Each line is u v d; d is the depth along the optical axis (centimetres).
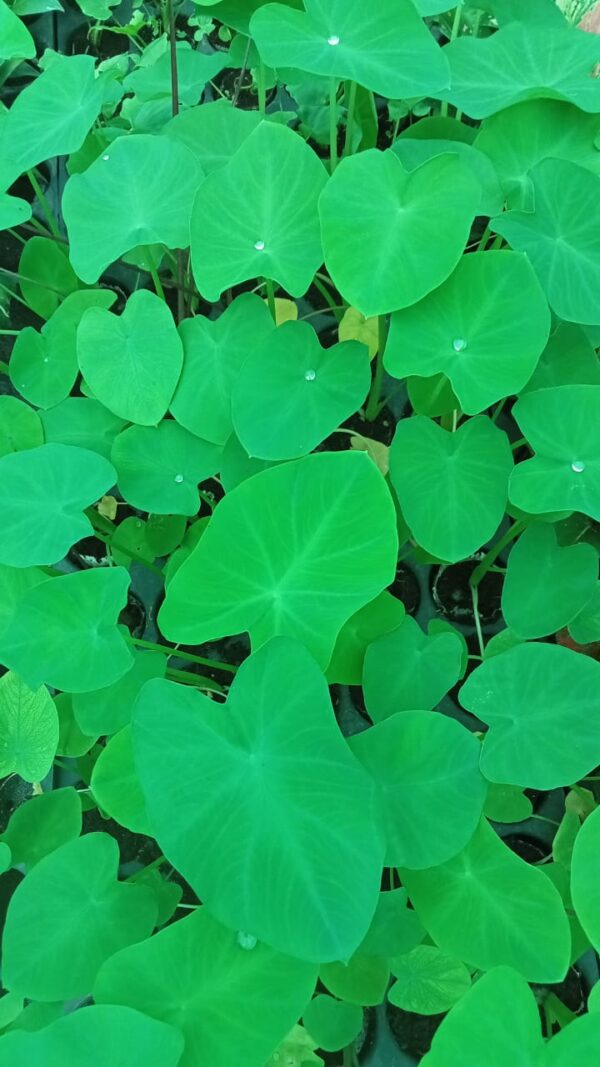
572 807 52
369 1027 51
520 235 46
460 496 46
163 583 61
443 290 45
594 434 43
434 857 38
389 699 45
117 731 47
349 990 44
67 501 47
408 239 44
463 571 59
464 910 39
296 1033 47
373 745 41
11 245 72
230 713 37
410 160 51
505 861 39
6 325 71
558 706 40
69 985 39
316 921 34
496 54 50
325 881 34
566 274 46
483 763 39
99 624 43
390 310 44
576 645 55
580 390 43
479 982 34
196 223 47
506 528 60
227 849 35
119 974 36
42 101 55
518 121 50
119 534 58
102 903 41
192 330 50
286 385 47
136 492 50
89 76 54
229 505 40
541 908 38
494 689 41
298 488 40
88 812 57
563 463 44
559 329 49
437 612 59
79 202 50
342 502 41
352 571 41
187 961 36
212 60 62
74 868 41
